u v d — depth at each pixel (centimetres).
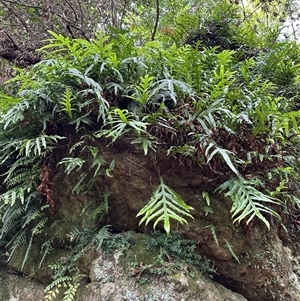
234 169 131
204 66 191
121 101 159
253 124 154
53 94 152
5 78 297
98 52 158
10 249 171
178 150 142
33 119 160
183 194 150
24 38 274
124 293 128
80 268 147
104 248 145
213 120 144
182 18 282
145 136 144
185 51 191
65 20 254
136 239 144
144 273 132
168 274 131
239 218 130
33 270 162
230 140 149
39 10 275
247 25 293
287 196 152
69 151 162
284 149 163
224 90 159
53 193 167
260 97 169
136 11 324
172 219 146
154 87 159
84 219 158
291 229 166
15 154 178
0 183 185
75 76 152
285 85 220
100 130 147
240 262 146
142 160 150
